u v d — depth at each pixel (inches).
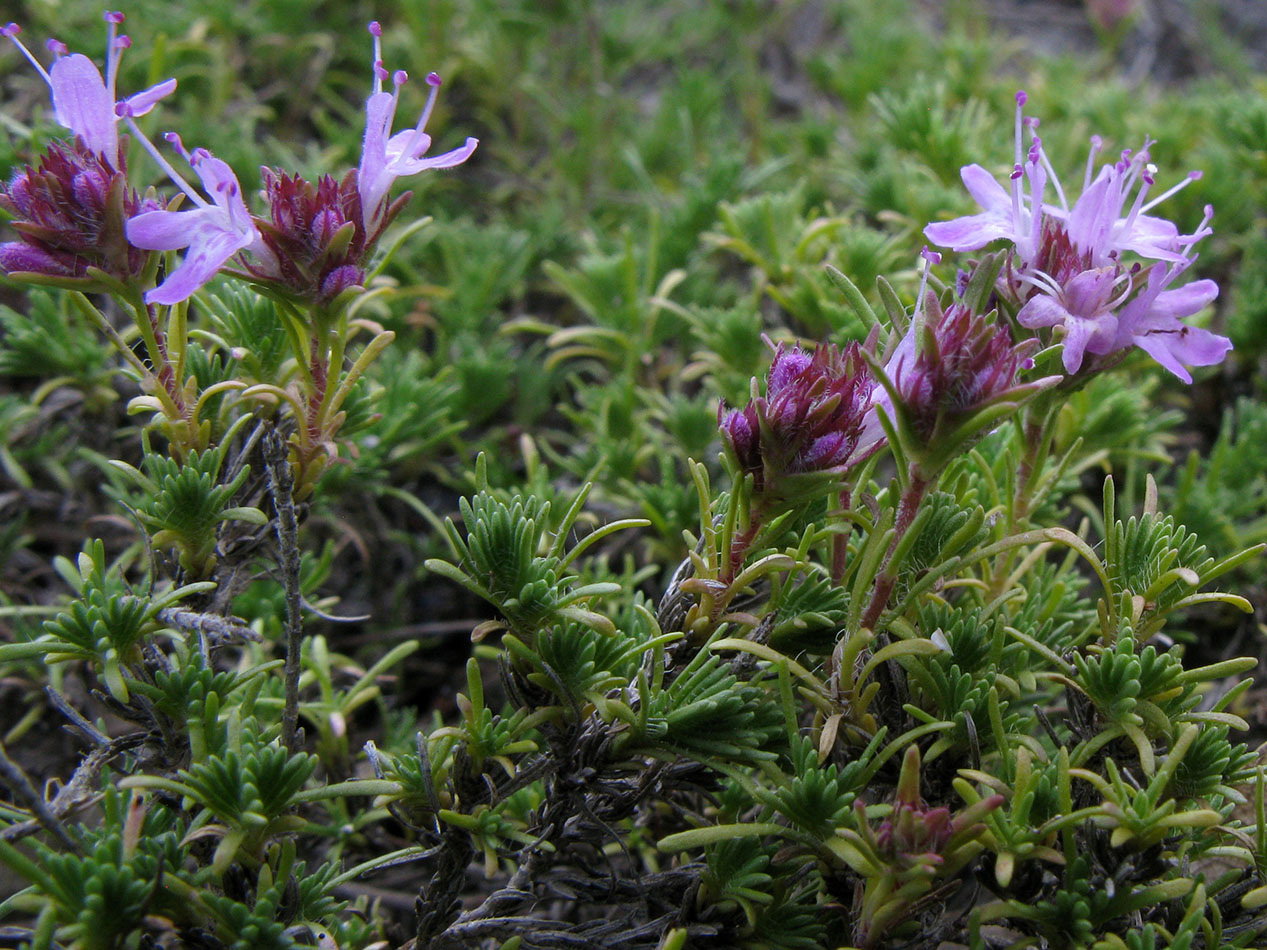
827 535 5.2
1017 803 4.6
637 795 5.0
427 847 5.0
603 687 4.8
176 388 5.1
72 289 4.8
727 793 5.1
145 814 4.8
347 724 6.3
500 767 5.0
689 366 7.2
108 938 4.5
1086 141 9.2
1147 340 5.0
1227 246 8.5
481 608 7.0
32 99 9.1
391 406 6.7
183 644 5.1
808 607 5.0
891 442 4.6
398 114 9.6
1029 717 5.1
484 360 7.2
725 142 9.6
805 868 5.0
